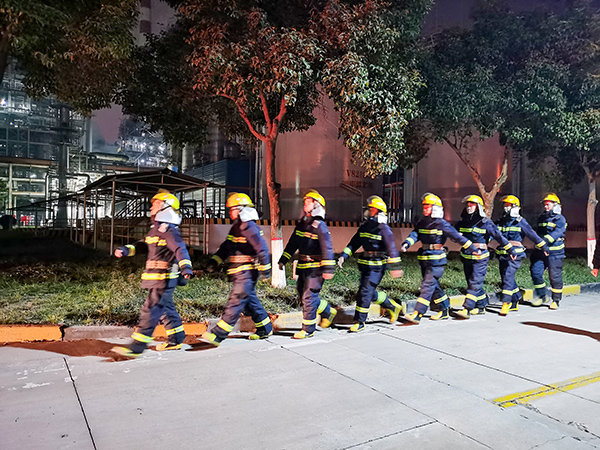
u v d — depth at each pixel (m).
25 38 7.52
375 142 8.22
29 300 7.15
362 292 6.61
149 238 5.07
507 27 11.85
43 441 3.22
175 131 11.57
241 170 23.44
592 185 14.00
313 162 17.84
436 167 19.59
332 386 4.42
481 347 5.90
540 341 6.23
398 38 9.12
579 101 12.19
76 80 9.86
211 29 7.83
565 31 11.66
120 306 6.84
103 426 3.48
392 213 21.05
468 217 7.77
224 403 3.96
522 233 8.34
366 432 3.48
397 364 5.14
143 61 10.37
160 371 4.74
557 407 4.04
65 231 26.55
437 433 3.49
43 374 4.58
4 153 50.50
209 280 9.04
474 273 7.68
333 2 7.81
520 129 12.17
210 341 5.46
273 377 4.63
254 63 7.70
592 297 10.09
